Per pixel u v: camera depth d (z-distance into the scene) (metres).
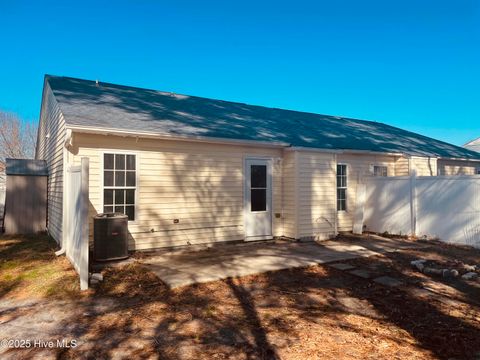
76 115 8.31
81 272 5.79
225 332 4.27
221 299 5.39
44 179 12.85
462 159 15.27
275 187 10.79
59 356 3.73
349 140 13.32
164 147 9.00
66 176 8.00
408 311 4.95
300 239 10.29
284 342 4.00
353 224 12.27
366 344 3.95
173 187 9.12
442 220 10.04
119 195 8.42
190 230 9.34
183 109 12.02
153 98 12.70
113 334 4.23
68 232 7.64
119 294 5.62
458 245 9.52
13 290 5.89
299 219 10.32
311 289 5.91
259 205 10.54
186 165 9.32
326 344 3.95
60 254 8.03
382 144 14.02
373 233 11.90
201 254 8.44
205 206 9.59
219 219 9.80
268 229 10.65
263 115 14.30
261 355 3.71
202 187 9.55
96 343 4.01
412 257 8.07
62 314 4.85
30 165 13.05
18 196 12.45
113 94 11.79
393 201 11.35
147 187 8.75
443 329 4.36
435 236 10.20
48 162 12.62
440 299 5.41
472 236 9.33
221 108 13.78
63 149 8.45
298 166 10.36
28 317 4.77
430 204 10.36
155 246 8.83
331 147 11.55
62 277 6.34
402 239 10.66
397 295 5.60
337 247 9.29
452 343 3.99
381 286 6.05
